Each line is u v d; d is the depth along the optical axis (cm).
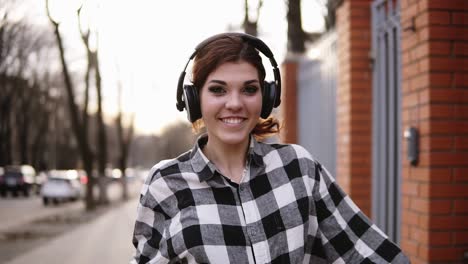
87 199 1973
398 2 416
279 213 173
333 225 183
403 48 371
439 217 330
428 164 332
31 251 938
